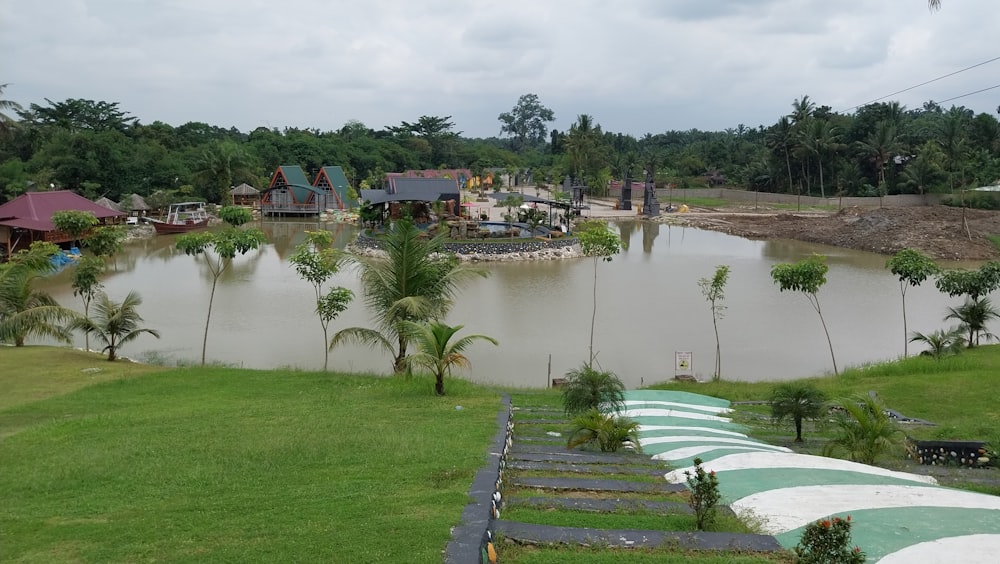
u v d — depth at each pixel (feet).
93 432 39.32
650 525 24.04
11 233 168.04
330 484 27.63
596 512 25.54
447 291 68.33
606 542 21.42
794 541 22.50
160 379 61.67
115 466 31.32
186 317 103.45
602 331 97.30
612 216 299.17
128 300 73.82
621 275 146.41
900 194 309.83
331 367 77.10
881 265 163.84
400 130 520.42
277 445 34.73
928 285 134.82
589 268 156.25
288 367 71.26
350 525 22.08
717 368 79.10
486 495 25.05
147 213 254.47
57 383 59.26
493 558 20.04
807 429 51.93
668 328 99.50
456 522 22.00
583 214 298.97
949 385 63.72
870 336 95.76
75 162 254.06
